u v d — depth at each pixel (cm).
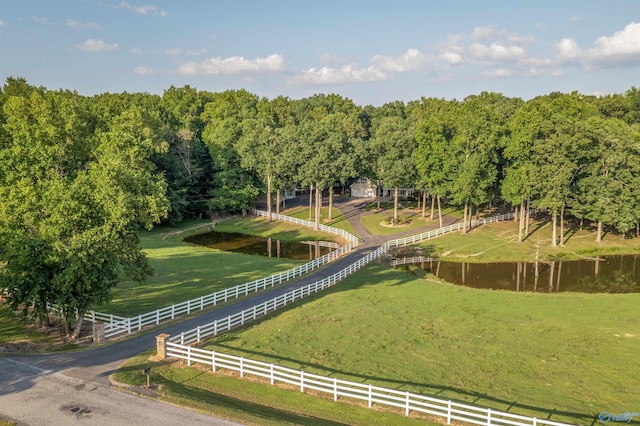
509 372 2525
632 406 2161
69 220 2619
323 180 7000
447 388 2312
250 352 2692
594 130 5822
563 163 5772
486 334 3119
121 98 11200
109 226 2681
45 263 2606
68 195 2625
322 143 7081
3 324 3039
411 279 4688
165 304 3609
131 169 3284
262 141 7744
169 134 7950
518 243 6206
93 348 2667
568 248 6012
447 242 6259
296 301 3844
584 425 1975
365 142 7594
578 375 2500
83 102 6506
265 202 9506
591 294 4244
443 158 6506
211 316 3334
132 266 3012
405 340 2981
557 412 2089
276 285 4284
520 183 5991
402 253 5884
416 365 2592
